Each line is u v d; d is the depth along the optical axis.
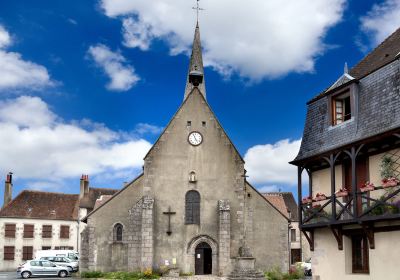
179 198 29.41
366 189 14.23
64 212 49.50
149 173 29.44
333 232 15.84
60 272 33.50
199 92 31.33
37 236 47.28
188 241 28.81
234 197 29.73
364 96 16.00
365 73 17.22
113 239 29.45
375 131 14.80
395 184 13.25
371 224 14.49
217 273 28.31
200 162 30.08
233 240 29.06
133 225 28.78
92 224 29.47
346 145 15.30
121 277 26.77
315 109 18.50
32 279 31.55
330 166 16.83
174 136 30.30
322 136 17.48
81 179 51.56
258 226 30.31
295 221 48.91
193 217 29.30
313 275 17.36
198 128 30.61
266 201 30.81
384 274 14.11
